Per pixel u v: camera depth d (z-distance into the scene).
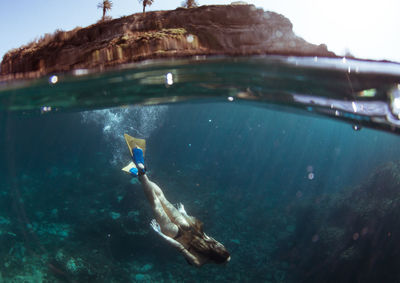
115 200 14.20
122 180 16.11
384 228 10.07
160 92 6.68
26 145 34.12
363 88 4.43
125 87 5.95
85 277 9.45
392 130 5.51
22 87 5.05
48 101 7.02
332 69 4.09
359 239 10.55
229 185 18.50
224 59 4.11
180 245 3.72
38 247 8.78
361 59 4.09
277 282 10.58
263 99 6.76
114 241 11.76
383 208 10.63
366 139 25.16
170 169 18.33
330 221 12.77
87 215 13.09
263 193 18.12
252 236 13.40
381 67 4.01
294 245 12.48
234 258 11.73
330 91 4.90
